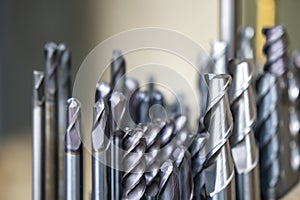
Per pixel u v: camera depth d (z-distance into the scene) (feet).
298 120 2.23
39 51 4.30
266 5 2.46
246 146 1.43
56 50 1.57
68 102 1.21
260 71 2.12
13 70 4.40
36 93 1.49
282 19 3.82
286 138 1.92
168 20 3.69
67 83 1.68
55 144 1.53
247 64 1.39
